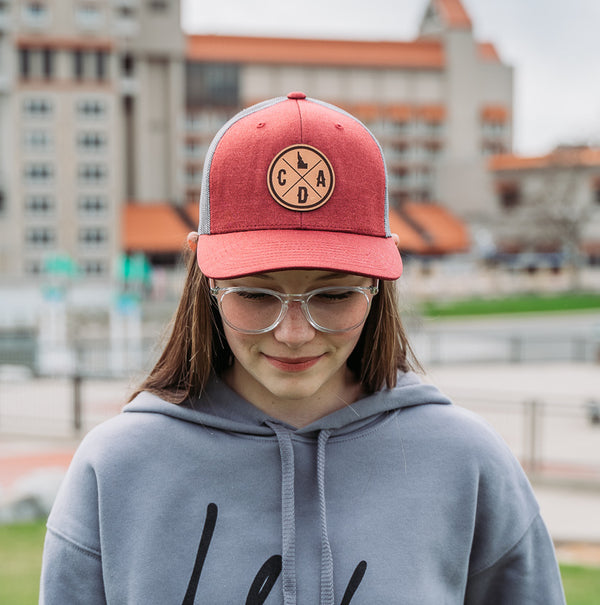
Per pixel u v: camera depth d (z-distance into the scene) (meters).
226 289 1.65
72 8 56.34
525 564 1.89
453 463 1.82
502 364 22.75
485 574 1.89
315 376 1.69
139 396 1.90
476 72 77.75
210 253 1.68
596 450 11.02
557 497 9.16
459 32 77.25
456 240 73.12
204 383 1.86
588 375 20.91
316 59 72.69
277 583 1.70
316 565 1.71
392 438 1.84
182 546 1.72
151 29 66.00
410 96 76.38
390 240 1.77
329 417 1.82
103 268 57.84
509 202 74.88
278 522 1.75
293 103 1.75
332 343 1.68
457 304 46.19
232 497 1.76
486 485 1.84
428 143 77.62
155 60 66.75
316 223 1.65
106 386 15.35
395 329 1.90
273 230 1.65
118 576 1.72
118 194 58.09
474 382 19.50
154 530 1.73
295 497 1.78
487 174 75.38
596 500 9.03
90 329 29.67
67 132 56.84
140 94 66.38
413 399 1.90
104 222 57.78
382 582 1.69
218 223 1.70
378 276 1.64
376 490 1.79
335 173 1.67
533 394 17.55
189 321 1.89
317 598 1.68
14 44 55.62
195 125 69.56
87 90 56.88
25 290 33.16
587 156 72.00
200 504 1.75
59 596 1.76
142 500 1.75
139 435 1.80
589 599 5.59
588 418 12.63
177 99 67.12
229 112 70.19
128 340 18.81
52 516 1.83
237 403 1.85
